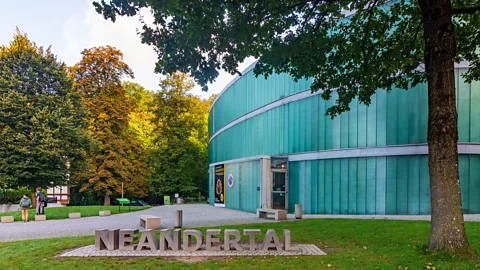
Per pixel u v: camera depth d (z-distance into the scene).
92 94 34.19
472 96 15.87
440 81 7.47
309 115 20.67
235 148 29.61
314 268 6.80
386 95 17.28
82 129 27.30
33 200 24.77
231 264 7.19
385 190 17.02
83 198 36.78
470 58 11.58
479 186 15.66
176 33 8.13
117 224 15.71
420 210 16.02
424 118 16.17
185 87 45.09
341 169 18.83
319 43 9.72
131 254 8.32
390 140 17.02
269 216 17.50
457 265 6.59
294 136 21.62
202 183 50.00
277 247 8.63
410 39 11.78
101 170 32.97
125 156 36.12
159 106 44.22
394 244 8.83
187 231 8.77
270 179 21.41
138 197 42.81
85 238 10.77
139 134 47.41
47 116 24.22
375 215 16.94
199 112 53.31
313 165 20.23
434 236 7.46
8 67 24.62
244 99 27.94
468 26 11.27
